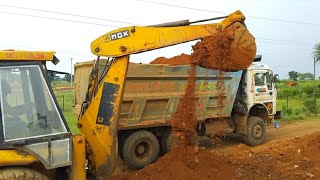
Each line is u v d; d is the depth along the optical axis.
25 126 4.89
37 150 4.88
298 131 15.59
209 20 6.71
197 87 10.77
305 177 8.02
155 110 10.32
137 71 9.69
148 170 7.68
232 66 6.73
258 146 12.42
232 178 7.62
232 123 12.43
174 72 10.34
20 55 4.85
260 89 12.88
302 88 40.81
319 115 21.06
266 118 13.20
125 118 9.76
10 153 4.72
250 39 6.69
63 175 5.44
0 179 4.55
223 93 11.39
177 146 7.80
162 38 6.10
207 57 6.83
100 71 6.43
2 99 4.79
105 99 5.95
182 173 7.32
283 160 9.39
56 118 5.07
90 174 6.01
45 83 5.03
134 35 5.98
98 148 5.93
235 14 6.71
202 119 11.18
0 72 4.80
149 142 10.14
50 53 5.04
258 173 8.18
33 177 4.75
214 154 8.31
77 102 11.53
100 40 6.02
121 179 7.61
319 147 10.13
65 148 5.10
